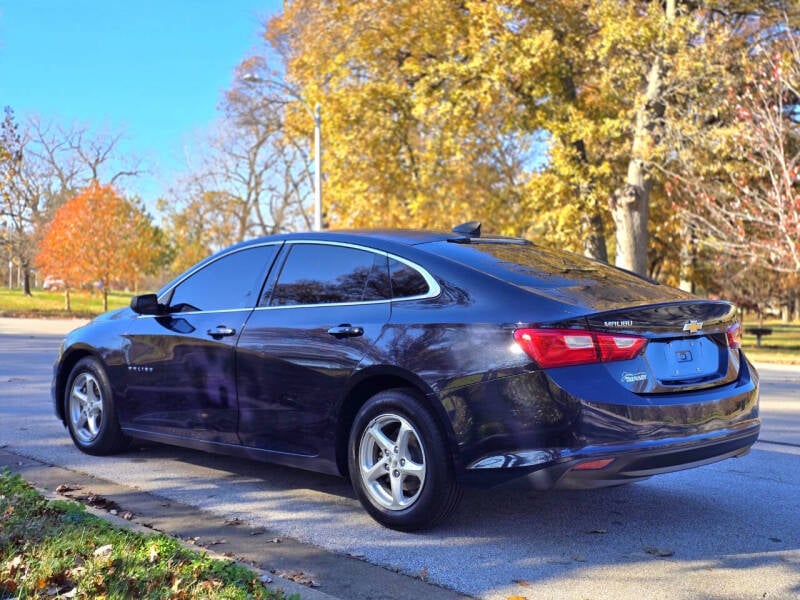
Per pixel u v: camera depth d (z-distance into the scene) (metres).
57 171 58.03
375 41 26.20
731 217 22.53
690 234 27.11
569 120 24.61
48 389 10.72
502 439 4.34
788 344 29.92
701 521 5.09
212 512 5.19
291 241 5.69
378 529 4.86
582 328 4.30
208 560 3.83
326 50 27.12
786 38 22.72
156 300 6.18
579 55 24.39
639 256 25.28
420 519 4.64
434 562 4.31
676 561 4.36
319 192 26.98
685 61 21.86
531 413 4.29
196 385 5.83
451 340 4.55
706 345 4.81
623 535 4.79
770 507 5.41
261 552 4.43
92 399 6.75
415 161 27.19
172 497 5.53
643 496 5.67
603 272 5.27
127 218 39.91
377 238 5.27
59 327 27.72
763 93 20.38
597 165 25.64
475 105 24.84
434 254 4.97
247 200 54.28
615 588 3.98
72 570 3.66
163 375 6.08
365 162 26.62
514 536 4.75
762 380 15.12
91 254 38.81
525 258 5.20
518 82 24.69
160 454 6.80
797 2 22.88
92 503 5.22
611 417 4.25
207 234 54.00
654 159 23.80
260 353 5.39
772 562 4.36
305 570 4.18
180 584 3.54
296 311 5.36
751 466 6.62
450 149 25.25
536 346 4.30
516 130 25.92
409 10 25.69
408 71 26.06
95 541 4.06
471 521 5.04
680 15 23.83
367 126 26.25
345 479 6.07
